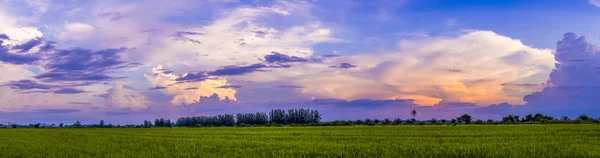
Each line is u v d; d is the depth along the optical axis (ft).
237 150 101.81
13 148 116.06
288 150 99.09
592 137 141.18
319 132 230.48
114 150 106.93
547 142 116.47
